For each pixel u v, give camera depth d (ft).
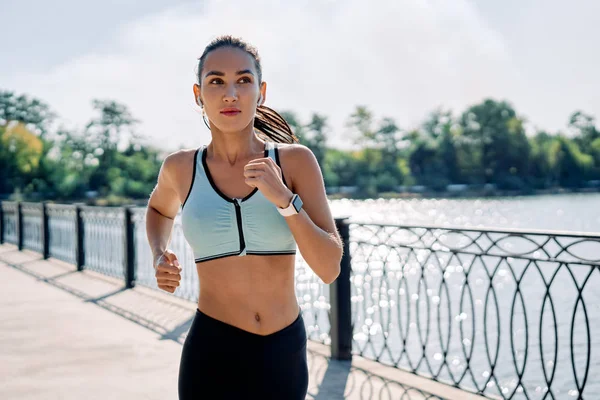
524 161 329.93
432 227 13.64
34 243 43.83
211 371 5.73
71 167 302.25
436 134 351.46
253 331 5.71
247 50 5.68
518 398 18.06
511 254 12.00
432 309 33.83
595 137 354.13
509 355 22.79
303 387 5.93
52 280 28.27
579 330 26.66
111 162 305.53
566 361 21.72
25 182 286.05
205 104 5.69
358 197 307.99
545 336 25.70
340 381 13.43
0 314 20.67
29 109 331.57
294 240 5.87
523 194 321.93
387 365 14.60
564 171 337.31
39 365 14.88
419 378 13.62
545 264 52.80
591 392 18.24
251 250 5.66
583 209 184.85
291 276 5.93
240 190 5.74
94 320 19.81
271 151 5.83
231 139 5.79
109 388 13.24
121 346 16.62
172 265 5.86
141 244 43.73
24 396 12.71
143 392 12.98
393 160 328.90
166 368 14.66
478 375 20.43
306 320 29.01
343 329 15.08
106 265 31.09
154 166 311.88
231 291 5.74
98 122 306.96
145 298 23.59
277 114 6.96
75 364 14.98
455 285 44.21
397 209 203.31
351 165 322.96
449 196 316.40
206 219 5.71
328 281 5.57
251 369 5.67
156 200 6.73
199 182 5.87
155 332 18.21
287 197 5.12
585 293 36.58
